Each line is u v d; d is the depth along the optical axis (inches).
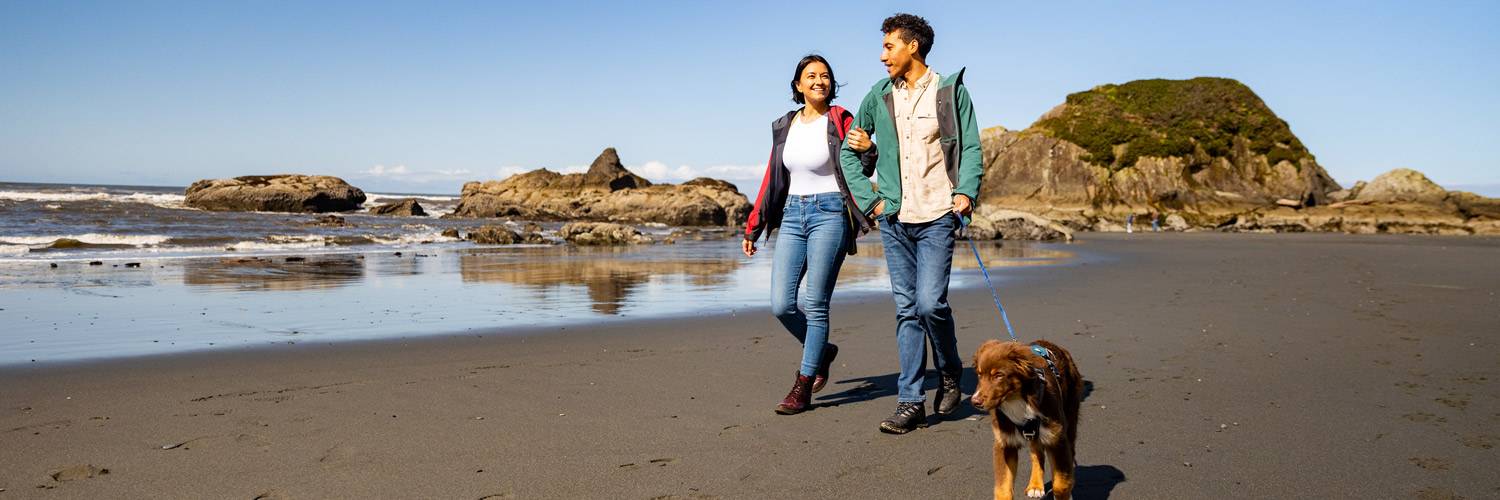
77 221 1291.8
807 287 186.7
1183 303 381.4
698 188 2482.8
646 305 384.5
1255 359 238.7
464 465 143.3
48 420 169.0
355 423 169.3
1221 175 2155.5
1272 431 163.2
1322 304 369.7
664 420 173.9
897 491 131.8
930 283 170.1
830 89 190.1
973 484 134.9
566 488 132.6
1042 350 122.6
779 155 193.8
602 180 2610.7
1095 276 548.4
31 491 128.3
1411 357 239.0
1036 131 2278.5
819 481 136.5
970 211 165.5
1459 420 169.5
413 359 242.1
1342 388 200.1
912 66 177.8
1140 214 2009.1
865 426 171.3
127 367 225.9
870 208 177.9
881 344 277.1
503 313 352.8
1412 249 936.9
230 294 418.3
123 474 136.6
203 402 185.8
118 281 474.0
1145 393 196.7
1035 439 116.0
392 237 1063.0
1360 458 145.8
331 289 450.0
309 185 2261.3
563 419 174.2
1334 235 1617.9
